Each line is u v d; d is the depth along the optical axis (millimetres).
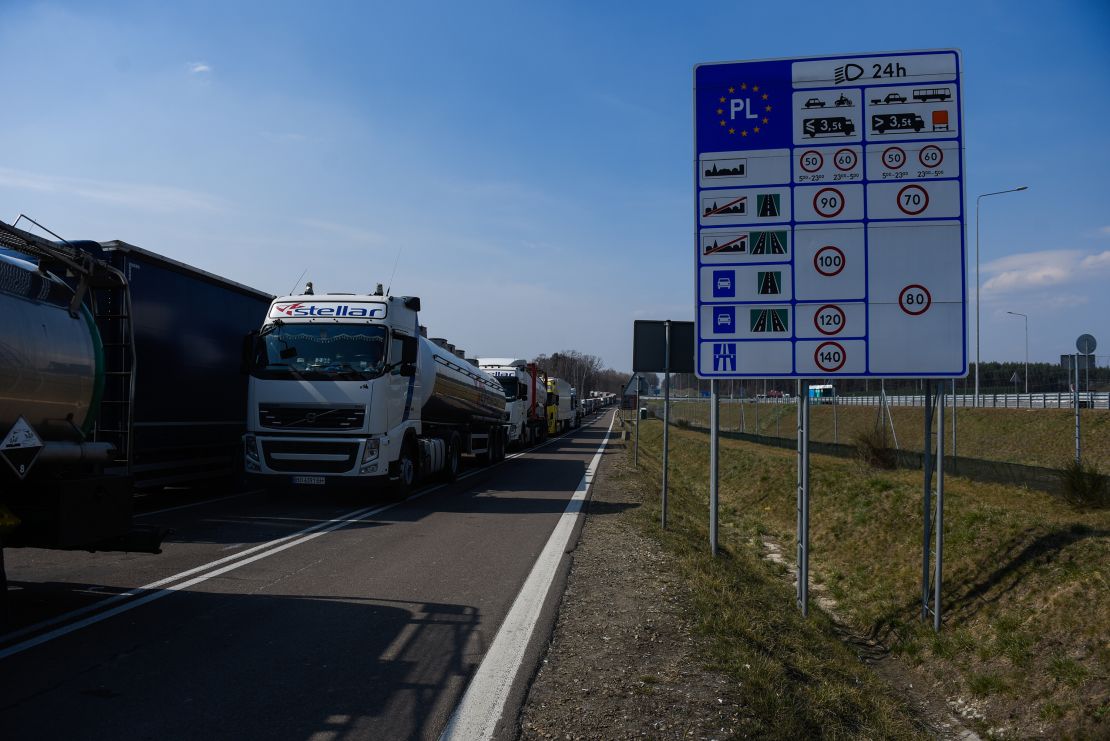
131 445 6605
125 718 3982
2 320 5367
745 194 7836
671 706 4355
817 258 7695
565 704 4340
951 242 7477
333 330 12766
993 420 35125
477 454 22109
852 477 15078
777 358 7758
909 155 7570
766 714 4426
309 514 11914
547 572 7828
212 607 6273
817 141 7738
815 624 7680
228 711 4113
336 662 4961
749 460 21375
